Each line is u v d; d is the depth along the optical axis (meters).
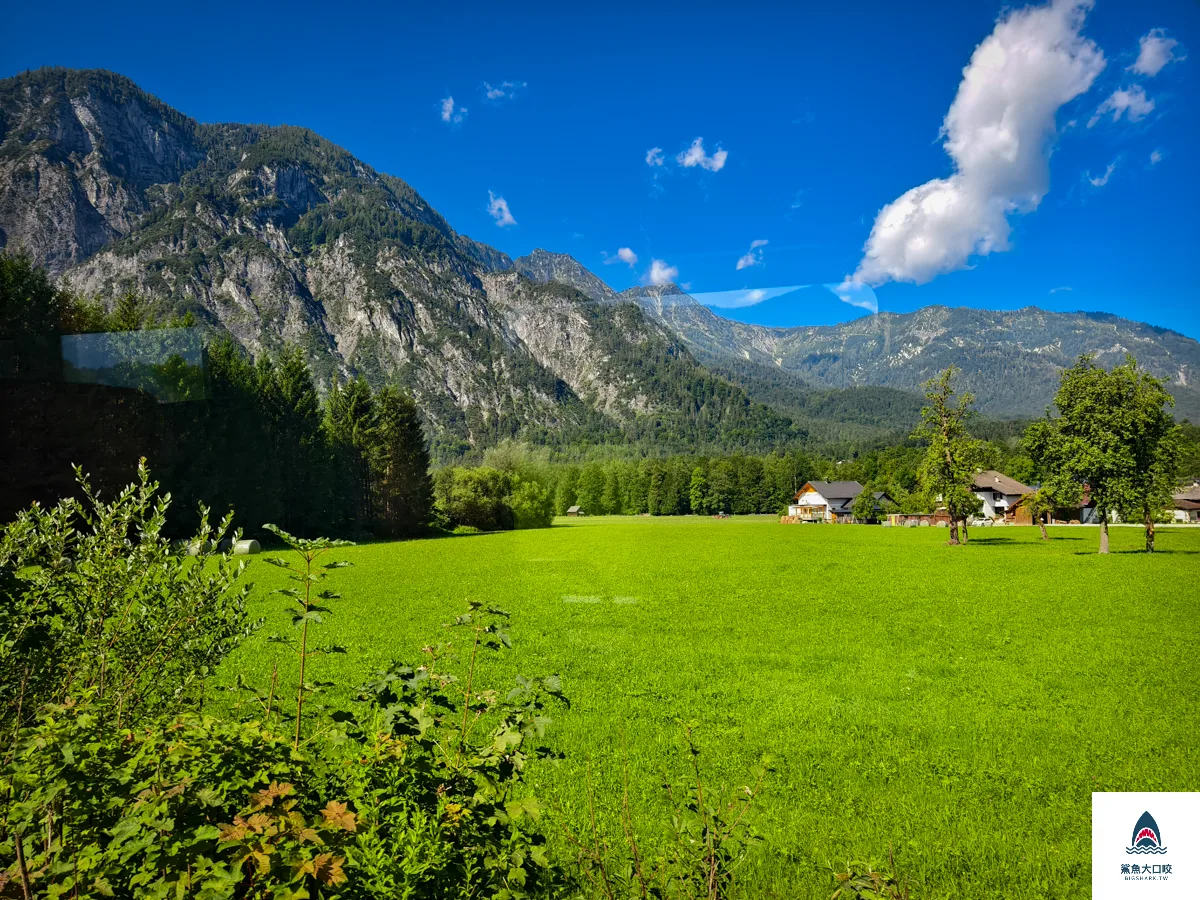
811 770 6.36
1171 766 6.41
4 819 1.93
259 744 2.31
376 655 11.61
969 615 17.44
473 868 2.44
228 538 3.32
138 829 1.91
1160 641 13.63
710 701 9.27
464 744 2.88
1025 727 7.93
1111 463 34.66
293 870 1.88
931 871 4.24
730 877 3.03
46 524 2.79
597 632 14.96
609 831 4.36
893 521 79.25
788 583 23.75
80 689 2.73
